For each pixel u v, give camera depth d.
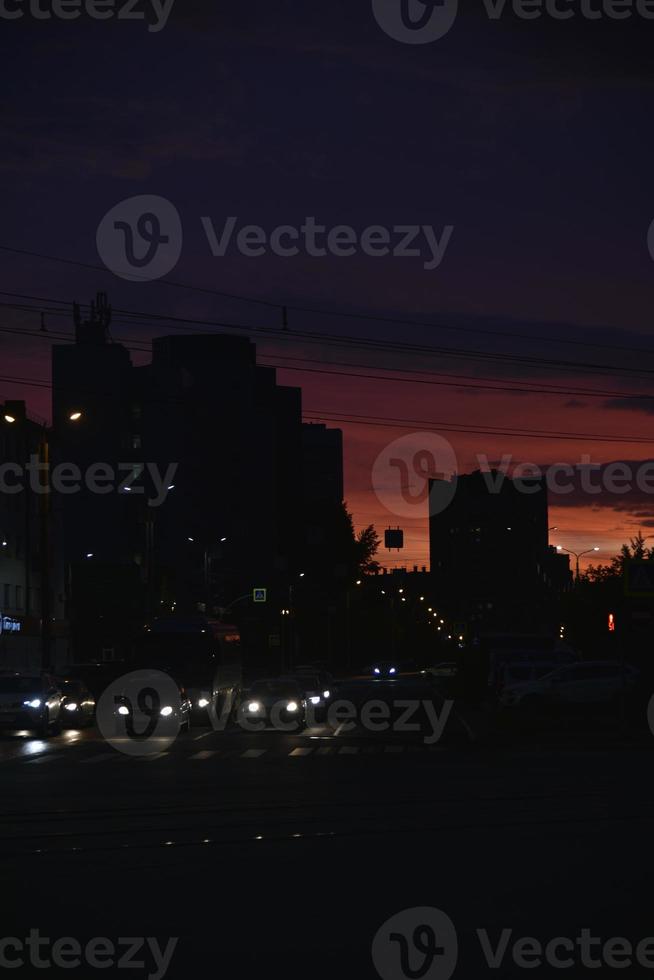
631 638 57.91
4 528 97.38
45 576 65.62
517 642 89.12
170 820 22.77
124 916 13.69
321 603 184.62
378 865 17.19
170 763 37.94
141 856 18.25
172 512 150.62
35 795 27.72
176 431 150.62
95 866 17.36
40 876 16.53
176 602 147.00
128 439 148.00
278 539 193.00
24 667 98.00
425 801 26.19
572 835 20.47
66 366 146.88
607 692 60.53
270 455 168.00
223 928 12.98
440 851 18.58
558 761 39.22
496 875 16.22
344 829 21.34
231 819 22.89
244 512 164.38
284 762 38.47
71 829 21.53
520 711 60.78
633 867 16.89
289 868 16.95
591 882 15.66
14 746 46.62
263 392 188.88
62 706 56.03
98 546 145.88
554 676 61.16
